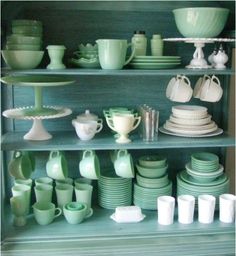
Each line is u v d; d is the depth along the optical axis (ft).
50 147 3.79
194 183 4.27
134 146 3.90
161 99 4.70
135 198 4.39
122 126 3.91
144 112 4.13
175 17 4.05
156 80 4.65
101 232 3.83
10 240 3.69
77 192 4.22
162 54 4.25
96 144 3.90
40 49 3.93
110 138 4.17
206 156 4.55
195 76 4.65
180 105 4.70
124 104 4.66
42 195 4.13
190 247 3.76
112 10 4.42
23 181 4.33
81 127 4.00
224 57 4.05
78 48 4.35
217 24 3.88
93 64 3.96
